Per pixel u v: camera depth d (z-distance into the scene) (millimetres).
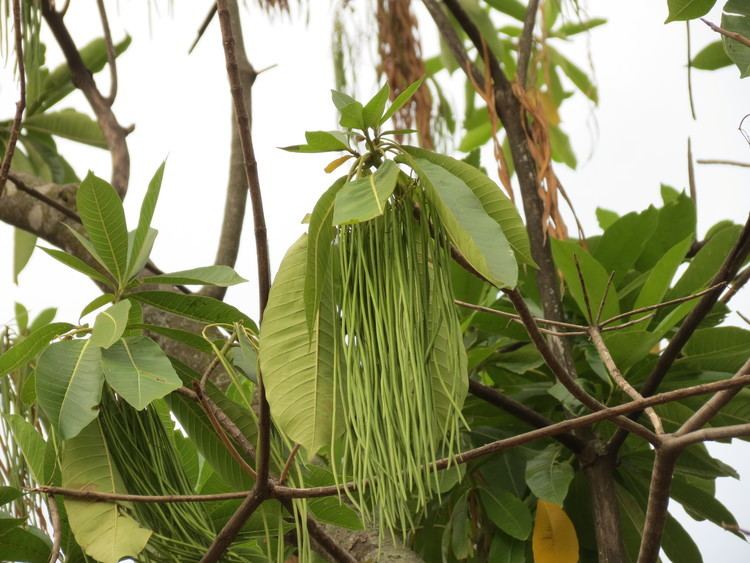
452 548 2951
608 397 2928
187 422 2510
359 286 2158
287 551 2715
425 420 2133
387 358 2143
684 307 2818
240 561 2439
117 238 2482
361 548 2773
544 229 3002
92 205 2463
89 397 2344
